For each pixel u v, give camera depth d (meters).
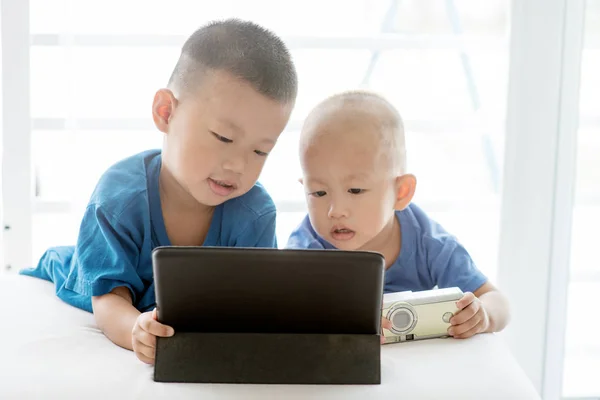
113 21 1.81
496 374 1.06
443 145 1.98
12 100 1.69
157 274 1.00
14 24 1.67
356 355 1.02
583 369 1.90
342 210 1.35
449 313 1.21
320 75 1.87
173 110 1.33
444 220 1.91
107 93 1.81
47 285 1.45
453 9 1.93
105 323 1.21
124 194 1.33
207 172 1.30
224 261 0.99
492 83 1.89
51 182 1.83
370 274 1.00
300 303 1.01
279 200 1.83
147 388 1.00
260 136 1.30
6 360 1.08
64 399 0.98
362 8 1.91
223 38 1.28
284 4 1.86
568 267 1.83
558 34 1.75
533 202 1.81
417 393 1.00
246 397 0.99
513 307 1.84
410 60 1.90
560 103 1.77
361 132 1.34
